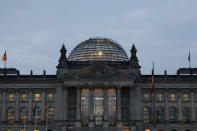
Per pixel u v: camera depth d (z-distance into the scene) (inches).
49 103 5054.1
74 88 5088.6
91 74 4862.2
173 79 5049.2
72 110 5039.4
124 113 5022.1
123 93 5078.7
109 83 4840.1
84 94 5009.8
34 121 5017.2
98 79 4840.1
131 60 5019.7
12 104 5088.6
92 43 5846.5
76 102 4982.8
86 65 5172.2
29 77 5152.6
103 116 4894.2
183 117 5036.9
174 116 5044.3
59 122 4857.3
